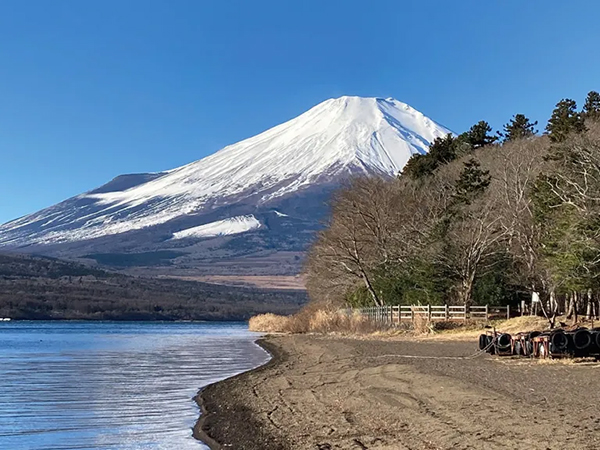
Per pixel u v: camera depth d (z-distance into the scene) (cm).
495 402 1586
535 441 1208
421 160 8175
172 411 2036
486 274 4941
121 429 1752
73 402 2250
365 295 6047
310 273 7612
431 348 3459
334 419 1673
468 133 8681
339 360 3120
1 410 2088
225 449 1469
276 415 1819
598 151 4125
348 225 5844
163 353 4597
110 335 7781
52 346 5512
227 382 2655
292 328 6819
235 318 16400
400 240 5562
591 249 3534
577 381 1891
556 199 4188
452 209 5612
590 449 1122
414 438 1377
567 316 4262
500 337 2788
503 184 5528
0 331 8881
